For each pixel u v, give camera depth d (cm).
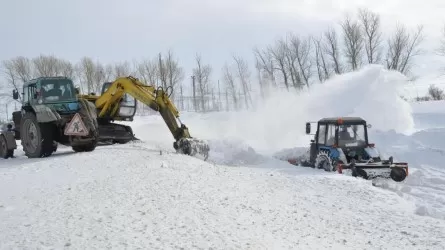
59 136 1334
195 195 773
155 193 763
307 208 768
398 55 4278
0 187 793
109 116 1691
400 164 1220
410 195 984
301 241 564
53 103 1330
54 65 5447
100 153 1229
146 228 559
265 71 5016
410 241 592
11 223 560
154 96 1477
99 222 573
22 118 1372
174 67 5397
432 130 1916
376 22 4312
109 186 802
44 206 652
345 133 1356
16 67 5344
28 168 1016
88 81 5400
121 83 1565
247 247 512
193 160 1188
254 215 680
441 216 766
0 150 1453
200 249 491
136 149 1359
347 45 4406
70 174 928
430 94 4478
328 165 1291
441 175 1265
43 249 462
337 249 542
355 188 966
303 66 4775
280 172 1232
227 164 1465
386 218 722
